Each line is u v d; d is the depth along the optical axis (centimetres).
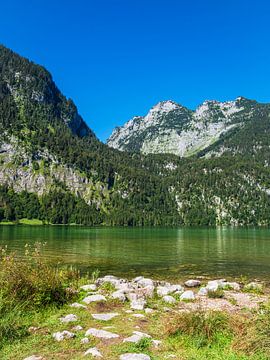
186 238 11412
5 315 1392
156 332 1354
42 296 1662
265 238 11538
